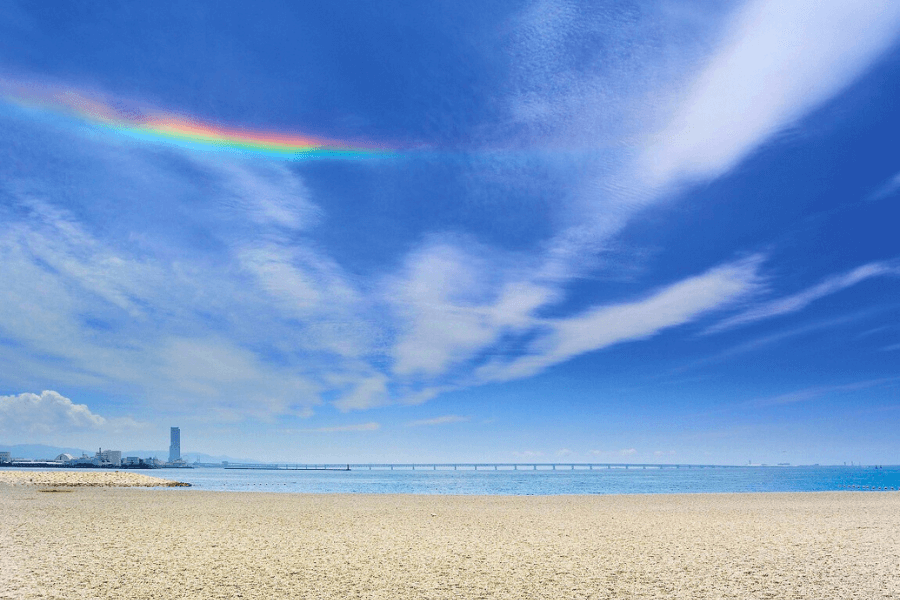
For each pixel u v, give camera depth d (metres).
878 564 13.56
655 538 18.20
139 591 10.70
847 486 93.56
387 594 10.69
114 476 59.41
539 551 15.62
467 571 12.85
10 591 10.57
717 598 10.46
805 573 12.55
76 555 14.20
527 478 154.12
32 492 38.62
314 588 11.09
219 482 90.19
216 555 14.53
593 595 10.70
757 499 37.91
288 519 23.28
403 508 29.41
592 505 32.38
